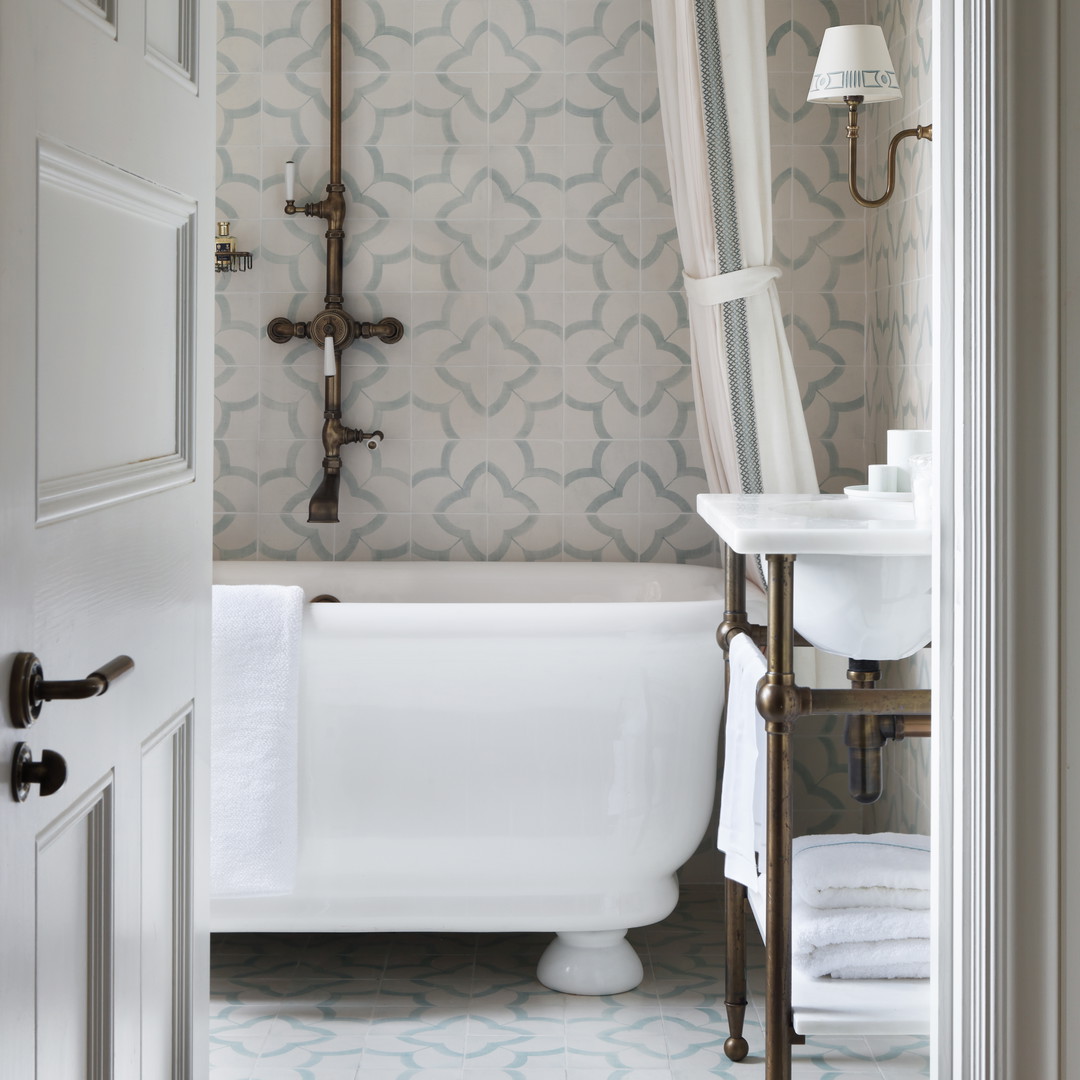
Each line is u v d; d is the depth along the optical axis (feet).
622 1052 7.28
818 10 10.16
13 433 2.92
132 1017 4.04
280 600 7.56
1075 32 3.81
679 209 8.64
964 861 4.10
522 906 8.01
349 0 10.29
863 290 10.29
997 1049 3.97
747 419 8.23
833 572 5.65
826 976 5.66
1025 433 3.86
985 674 3.95
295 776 7.55
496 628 7.73
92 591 3.58
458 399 10.51
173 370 4.46
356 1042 7.38
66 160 3.28
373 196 10.38
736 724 6.14
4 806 2.88
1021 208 3.83
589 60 10.31
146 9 4.05
